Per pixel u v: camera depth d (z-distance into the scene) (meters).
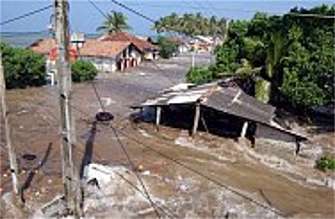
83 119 33.91
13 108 36.31
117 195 20.34
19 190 19.00
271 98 37.88
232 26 40.38
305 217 19.97
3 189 20.17
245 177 24.48
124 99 42.22
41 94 42.91
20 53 44.81
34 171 22.62
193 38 98.56
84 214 18.34
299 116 37.94
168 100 31.80
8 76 43.78
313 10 34.56
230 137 31.44
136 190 20.98
